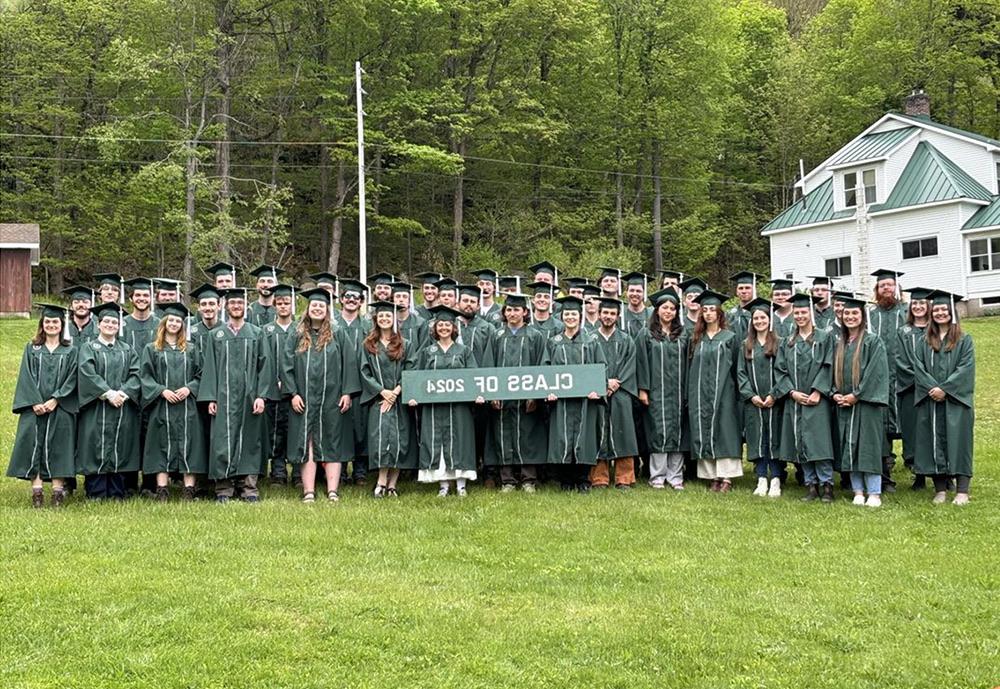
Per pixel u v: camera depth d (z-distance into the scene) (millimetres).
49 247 33844
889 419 9781
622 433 9633
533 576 6672
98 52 34344
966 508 8805
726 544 7543
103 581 6254
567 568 6871
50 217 32250
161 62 29062
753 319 9430
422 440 9336
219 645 5289
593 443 9406
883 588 6434
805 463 9242
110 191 32844
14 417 13289
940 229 28703
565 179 38312
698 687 4898
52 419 8789
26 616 5625
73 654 5148
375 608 5887
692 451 9625
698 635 5562
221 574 6516
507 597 6215
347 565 6832
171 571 6574
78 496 9375
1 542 7203
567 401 9359
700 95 38500
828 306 10523
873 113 42281
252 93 32594
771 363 9344
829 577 6691
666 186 40375
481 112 34000
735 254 43594
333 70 32375
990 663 5195
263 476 10180
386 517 8219
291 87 33344
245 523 7957
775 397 9250
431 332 9594
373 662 5141
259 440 9133
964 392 8961
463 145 35438
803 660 5242
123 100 34094
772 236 32438
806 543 7598
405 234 36500
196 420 9000
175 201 30344
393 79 32781
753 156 45281
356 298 9875
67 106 34312
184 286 28891
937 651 5363
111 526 7734
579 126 38000
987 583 6543
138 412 9094
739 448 9570
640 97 38156
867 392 8906
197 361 9070
